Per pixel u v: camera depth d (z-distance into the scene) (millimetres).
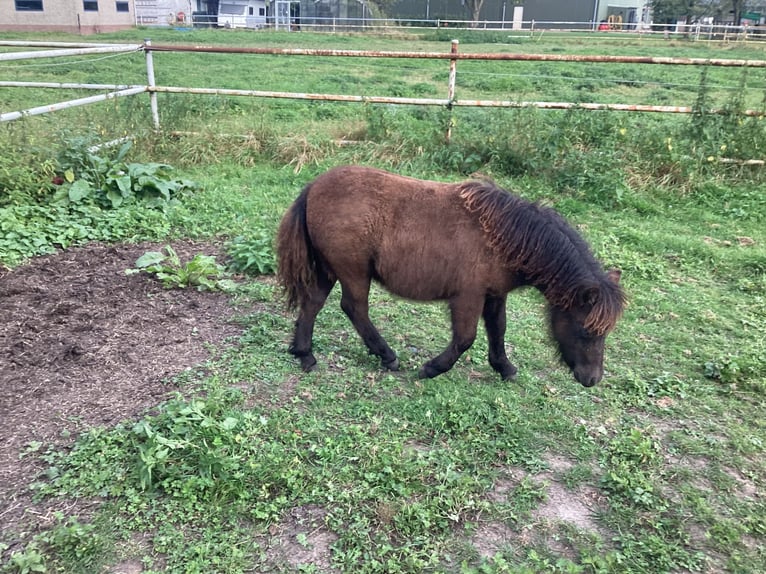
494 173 7895
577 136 7969
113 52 8000
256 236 5781
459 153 8023
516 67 19141
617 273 3510
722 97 13375
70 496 2871
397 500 2949
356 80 15289
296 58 20500
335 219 3688
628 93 14055
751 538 2895
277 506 2893
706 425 3680
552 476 3225
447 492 3020
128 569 2553
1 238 5527
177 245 5938
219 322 4570
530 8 44281
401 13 44844
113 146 7746
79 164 6680
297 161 8344
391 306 5043
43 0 32000
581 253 3463
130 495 2885
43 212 6062
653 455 3330
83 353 4008
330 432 3422
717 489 3180
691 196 7523
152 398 3605
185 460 3078
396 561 2635
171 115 8695
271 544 2705
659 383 4059
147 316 4559
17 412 3422
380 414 3613
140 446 3076
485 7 44125
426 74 17047
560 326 3555
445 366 3906
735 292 5418
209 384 3754
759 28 30094
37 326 4305
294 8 42281
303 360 4055
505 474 3219
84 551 2580
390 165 8141
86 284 5000
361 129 8828
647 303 5160
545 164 7809
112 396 3607
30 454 3111
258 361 4066
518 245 3453
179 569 2549
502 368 4074
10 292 4754
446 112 8328
